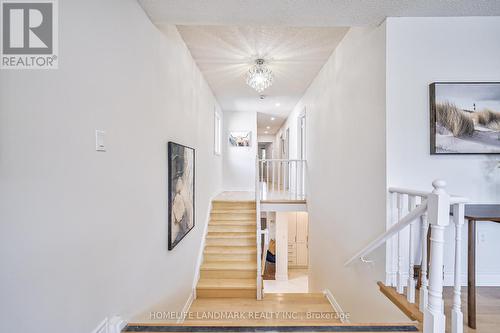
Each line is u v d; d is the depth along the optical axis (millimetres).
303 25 2039
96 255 1231
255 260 4027
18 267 838
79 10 1125
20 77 862
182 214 2742
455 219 1268
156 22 1977
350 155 2586
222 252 4070
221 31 2695
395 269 1896
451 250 2066
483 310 1733
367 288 2203
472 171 1952
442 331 1148
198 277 3693
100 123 1270
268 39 2898
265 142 12602
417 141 1933
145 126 1823
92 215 1201
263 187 6957
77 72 1108
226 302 3334
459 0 1731
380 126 2004
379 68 2023
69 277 1053
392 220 1901
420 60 1929
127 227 1545
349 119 2615
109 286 1341
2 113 802
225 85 4680
